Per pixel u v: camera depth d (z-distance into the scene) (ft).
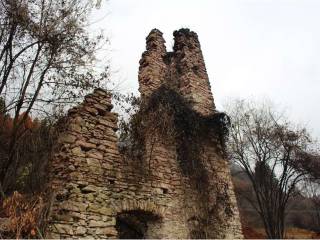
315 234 79.71
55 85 30.14
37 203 21.42
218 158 36.06
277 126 59.21
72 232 21.43
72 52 29.68
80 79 30.89
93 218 22.90
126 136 30.17
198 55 43.68
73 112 25.80
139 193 27.12
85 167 24.03
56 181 23.68
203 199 31.65
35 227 19.16
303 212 98.78
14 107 28.12
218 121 37.24
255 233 76.43
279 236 50.57
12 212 18.97
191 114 35.27
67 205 22.07
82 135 24.94
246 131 59.77
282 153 57.16
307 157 56.39
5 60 27.40
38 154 30.55
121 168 26.66
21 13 27.17
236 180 91.40
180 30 44.80
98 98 27.25
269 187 55.52
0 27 27.40
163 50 41.86
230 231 32.50
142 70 38.78
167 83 38.29
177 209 29.37
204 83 41.37
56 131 28.30
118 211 24.93
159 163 30.35
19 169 31.12
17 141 30.53
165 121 32.55
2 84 26.73
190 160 32.83
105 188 24.71
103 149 25.84
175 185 30.50
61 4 29.14
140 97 33.06
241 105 69.26
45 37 28.07
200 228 30.09
